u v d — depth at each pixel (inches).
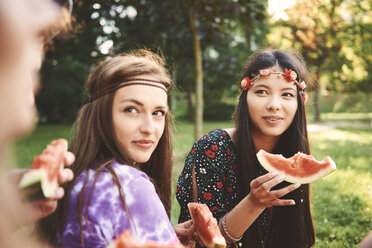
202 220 71.0
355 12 675.4
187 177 95.8
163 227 48.5
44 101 1038.4
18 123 25.4
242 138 93.5
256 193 73.2
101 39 368.8
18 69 24.5
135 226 47.1
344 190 234.5
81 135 59.4
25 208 37.4
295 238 99.4
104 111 59.5
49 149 40.7
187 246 75.0
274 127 89.1
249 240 95.5
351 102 1145.4
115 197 48.4
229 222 79.4
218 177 95.3
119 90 59.1
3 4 23.5
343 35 649.0
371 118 1073.5
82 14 285.1
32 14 25.5
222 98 1218.6
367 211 189.5
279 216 101.3
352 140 561.3
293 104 89.9
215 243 67.3
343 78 951.6
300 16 489.1
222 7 311.6
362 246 48.8
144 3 337.1
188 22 369.4
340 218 184.4
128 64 60.7
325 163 76.2
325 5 534.9
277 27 585.0
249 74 93.1
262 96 89.6
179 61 462.0
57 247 49.8
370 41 723.4
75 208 49.3
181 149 430.3
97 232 47.0
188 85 720.3
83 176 52.3
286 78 88.7
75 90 1058.7
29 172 37.3
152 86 59.7
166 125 76.0
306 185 102.4
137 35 367.2
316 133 682.8
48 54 311.7
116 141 58.7
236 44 749.3
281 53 93.8
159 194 76.5
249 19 323.3
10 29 23.6
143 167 77.1
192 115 1147.3
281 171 76.0
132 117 59.1
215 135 97.6
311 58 485.7
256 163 95.7
